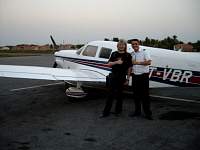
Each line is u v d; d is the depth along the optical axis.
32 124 5.21
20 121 5.43
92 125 5.15
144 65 5.38
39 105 6.89
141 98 5.59
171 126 5.12
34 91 8.98
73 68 8.61
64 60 8.98
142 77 5.43
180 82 6.66
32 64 19.41
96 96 8.09
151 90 9.34
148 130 4.87
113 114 5.97
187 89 9.66
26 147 4.02
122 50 5.45
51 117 5.73
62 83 10.91
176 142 4.27
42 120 5.50
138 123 5.30
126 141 4.30
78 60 8.41
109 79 5.61
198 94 8.64
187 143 4.23
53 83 10.94
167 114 6.01
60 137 4.46
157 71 6.85
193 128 5.00
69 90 7.34
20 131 4.77
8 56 33.88
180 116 5.85
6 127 5.01
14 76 6.44
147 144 4.17
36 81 11.57
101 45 7.89
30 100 7.49
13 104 6.97
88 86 9.65
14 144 4.14
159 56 6.80
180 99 7.80
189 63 6.51
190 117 5.78
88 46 8.24
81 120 5.50
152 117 5.75
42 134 4.61
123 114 5.97
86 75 7.58
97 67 7.91
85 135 4.57
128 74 5.59
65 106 6.80
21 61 22.88
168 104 7.10
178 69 6.62
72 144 4.15
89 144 4.15
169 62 6.70
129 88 8.41
